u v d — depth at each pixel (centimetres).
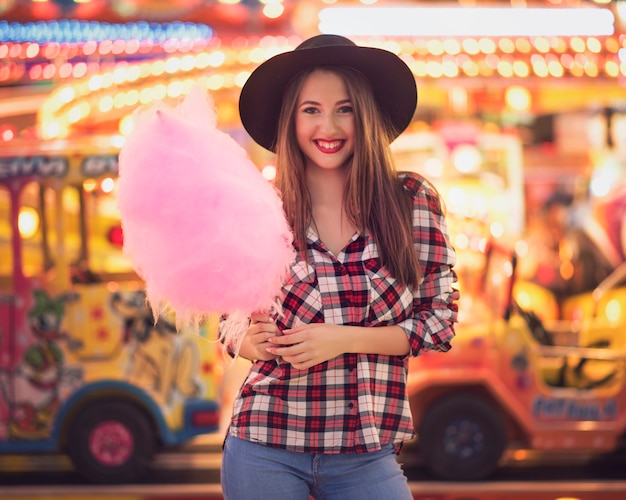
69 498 526
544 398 550
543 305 802
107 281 568
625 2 703
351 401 194
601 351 564
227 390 657
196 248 174
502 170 737
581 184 824
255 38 721
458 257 556
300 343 188
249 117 223
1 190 565
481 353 550
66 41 733
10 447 551
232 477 197
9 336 557
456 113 748
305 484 197
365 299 195
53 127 706
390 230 198
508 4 701
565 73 710
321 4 706
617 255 811
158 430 561
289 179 204
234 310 182
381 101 220
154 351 553
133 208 174
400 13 695
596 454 636
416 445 607
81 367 554
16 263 560
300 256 196
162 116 177
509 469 590
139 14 729
